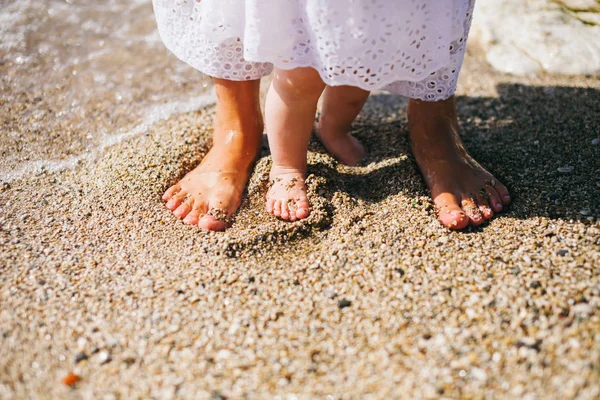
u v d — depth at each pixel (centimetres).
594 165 109
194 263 96
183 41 101
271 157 109
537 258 94
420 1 87
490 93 131
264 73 103
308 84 96
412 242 98
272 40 90
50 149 118
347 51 88
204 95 133
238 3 93
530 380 81
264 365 84
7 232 101
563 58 136
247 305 90
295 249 99
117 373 84
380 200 105
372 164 111
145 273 95
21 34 151
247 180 108
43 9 161
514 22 143
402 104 129
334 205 103
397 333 86
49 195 108
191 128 119
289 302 91
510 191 106
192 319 89
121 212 104
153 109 128
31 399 82
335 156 112
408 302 90
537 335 84
